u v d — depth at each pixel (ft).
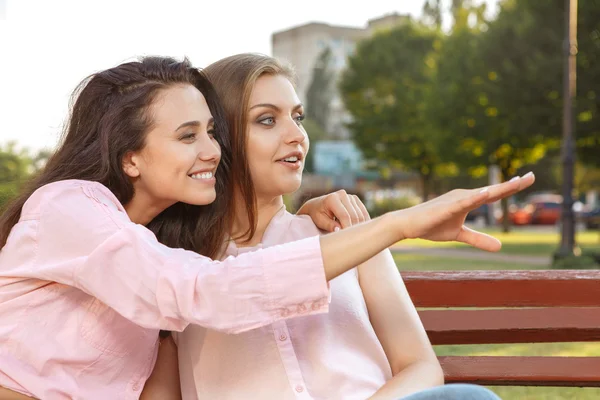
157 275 4.90
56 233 5.30
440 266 47.88
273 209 6.79
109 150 5.69
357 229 4.76
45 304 5.48
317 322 6.13
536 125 74.18
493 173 102.68
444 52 99.60
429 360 6.12
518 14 76.89
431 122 96.17
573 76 59.31
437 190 177.47
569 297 7.25
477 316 7.34
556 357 7.30
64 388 5.46
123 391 5.82
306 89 254.27
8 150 80.59
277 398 5.90
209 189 5.80
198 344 6.16
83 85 5.91
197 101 5.75
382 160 138.72
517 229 117.08
